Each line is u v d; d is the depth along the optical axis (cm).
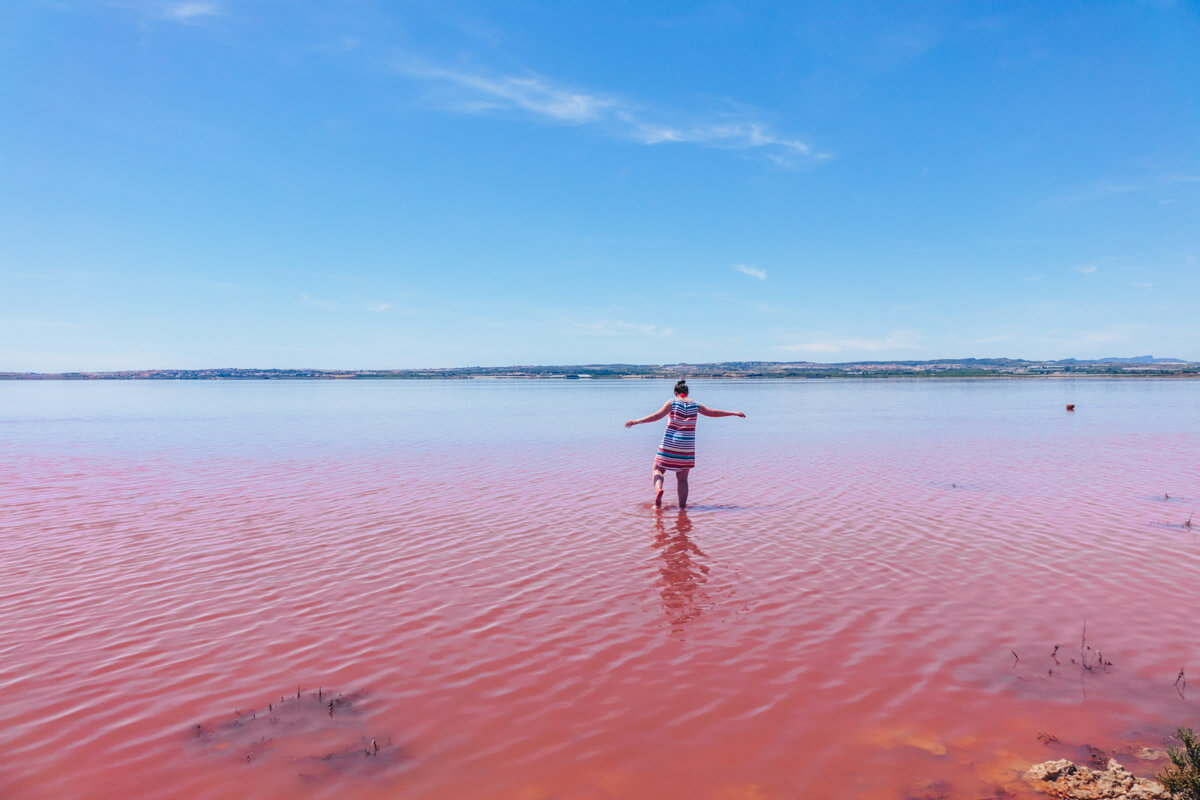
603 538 918
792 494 1234
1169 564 772
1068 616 618
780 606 654
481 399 6706
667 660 536
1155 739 418
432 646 565
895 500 1168
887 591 693
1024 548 849
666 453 1114
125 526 980
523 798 368
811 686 491
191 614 635
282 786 379
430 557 825
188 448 2014
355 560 811
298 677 511
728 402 5247
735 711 457
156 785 381
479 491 1272
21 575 748
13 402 6094
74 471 1520
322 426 2953
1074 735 423
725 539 910
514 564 796
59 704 470
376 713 459
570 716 453
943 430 2588
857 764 396
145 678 508
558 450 1961
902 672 512
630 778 385
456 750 414
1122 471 1477
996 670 513
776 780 381
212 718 453
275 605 659
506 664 531
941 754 404
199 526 981
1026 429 2614
